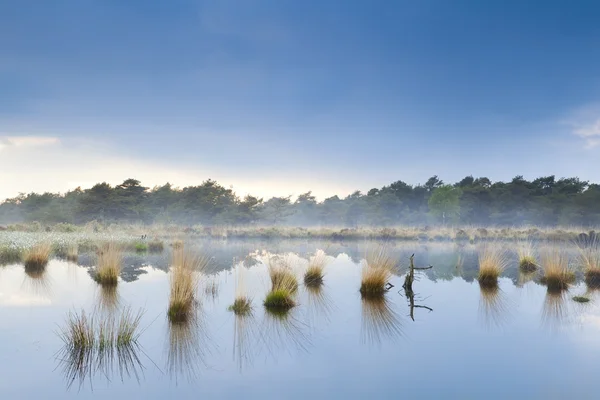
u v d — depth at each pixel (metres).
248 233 40.12
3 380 5.91
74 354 6.95
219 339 7.80
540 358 6.88
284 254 23.48
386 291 12.57
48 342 7.48
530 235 37.34
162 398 5.39
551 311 9.95
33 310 9.61
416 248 28.06
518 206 66.88
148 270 16.03
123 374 6.17
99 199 60.94
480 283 13.91
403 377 6.11
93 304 10.27
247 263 18.75
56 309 9.73
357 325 8.79
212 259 20.14
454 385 5.82
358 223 64.31
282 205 60.94
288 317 9.37
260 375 6.18
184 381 5.94
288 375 6.18
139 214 60.91
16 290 11.77
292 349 7.27
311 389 5.69
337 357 6.91
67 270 15.59
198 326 8.61
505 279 14.82
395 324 8.84
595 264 14.32
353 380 6.00
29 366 6.42
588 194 60.38
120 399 5.36
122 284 12.93
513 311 9.95
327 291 12.59
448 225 52.59
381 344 7.56
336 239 37.81
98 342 7.54
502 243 32.50
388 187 80.81
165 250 24.23
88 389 5.66
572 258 19.77
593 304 10.71
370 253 17.00
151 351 7.12
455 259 20.89
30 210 68.12
